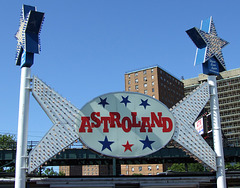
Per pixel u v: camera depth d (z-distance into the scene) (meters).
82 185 21.84
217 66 25.06
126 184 22.41
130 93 23.16
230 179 24.62
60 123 21.81
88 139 21.88
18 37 23.17
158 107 23.22
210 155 23.41
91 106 22.48
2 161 43.84
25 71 21.98
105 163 46.38
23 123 21.05
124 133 22.41
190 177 23.16
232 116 159.00
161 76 133.75
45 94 22.02
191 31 24.72
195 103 24.11
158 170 111.06
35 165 20.72
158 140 22.66
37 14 21.95
